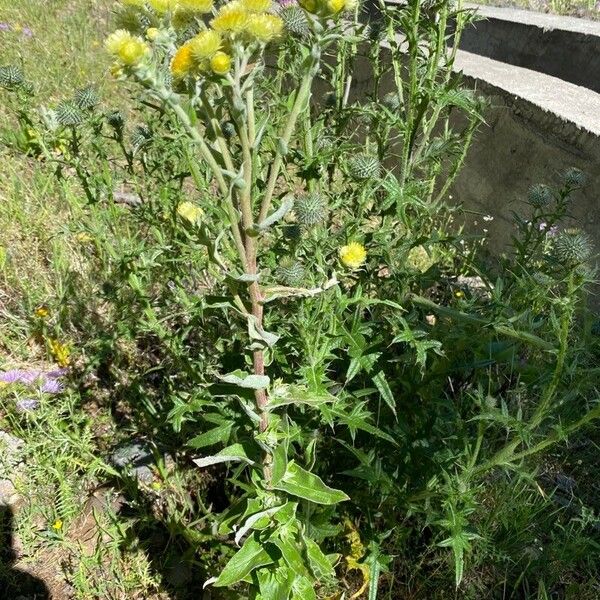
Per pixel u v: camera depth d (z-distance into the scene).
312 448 2.07
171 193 2.91
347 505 2.46
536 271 2.70
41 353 3.40
